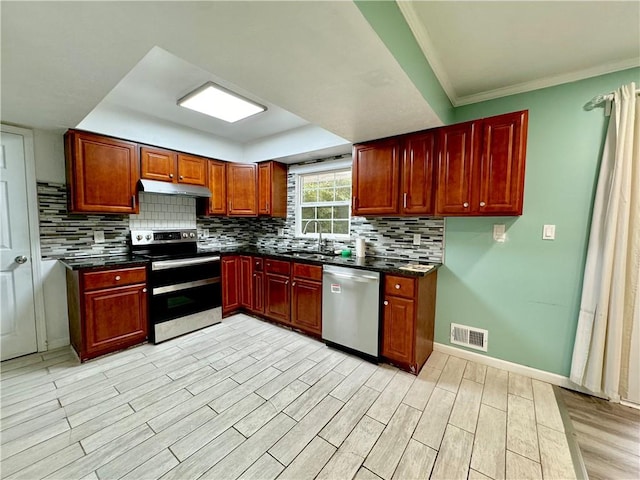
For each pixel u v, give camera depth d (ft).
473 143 6.94
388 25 4.22
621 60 6.14
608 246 6.16
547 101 7.00
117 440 5.18
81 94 6.02
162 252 11.15
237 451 4.98
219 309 11.11
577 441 5.27
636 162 5.98
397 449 5.05
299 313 9.93
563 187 6.89
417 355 7.47
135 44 4.26
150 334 9.27
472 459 4.86
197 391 6.68
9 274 8.05
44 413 5.85
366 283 8.06
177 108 9.12
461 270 8.37
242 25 3.74
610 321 6.24
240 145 12.87
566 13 4.83
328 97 5.80
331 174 11.71
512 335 7.69
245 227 14.39
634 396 6.22
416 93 5.59
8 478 4.42
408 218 9.32
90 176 8.52
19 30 3.91
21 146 8.07
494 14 4.90
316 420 5.75
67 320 9.10
